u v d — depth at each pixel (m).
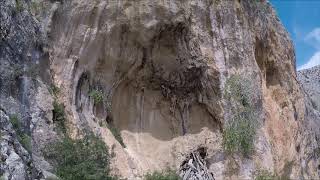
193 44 19.52
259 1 23.42
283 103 23.84
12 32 14.69
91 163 14.47
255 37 22.08
